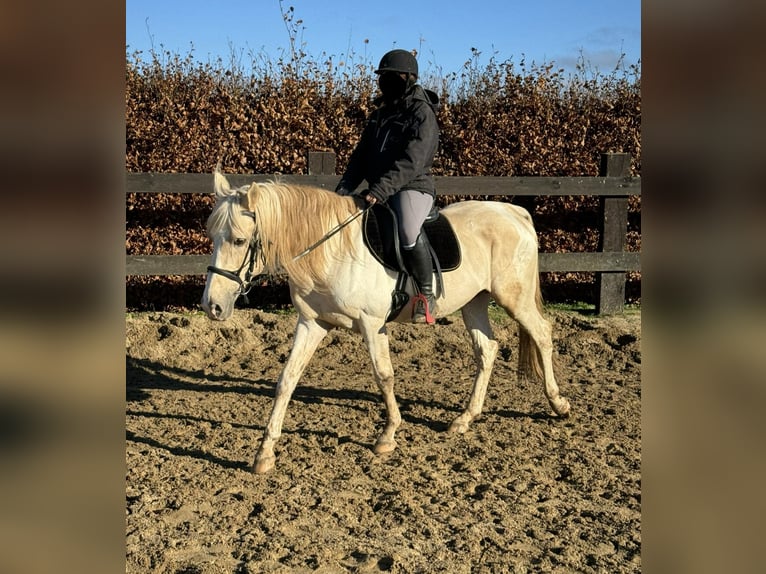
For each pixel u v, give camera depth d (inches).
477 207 181.3
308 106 300.8
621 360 252.4
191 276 300.0
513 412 196.4
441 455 163.8
